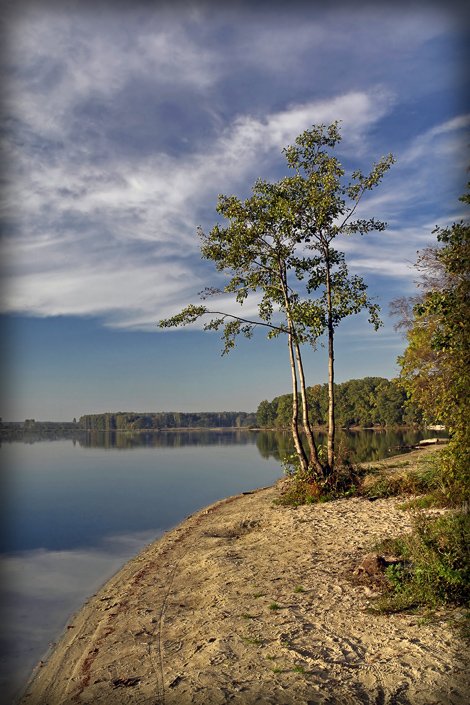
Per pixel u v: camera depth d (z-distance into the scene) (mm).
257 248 21484
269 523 16938
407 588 8859
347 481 20859
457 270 9891
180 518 22594
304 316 20594
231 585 10680
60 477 41875
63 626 10367
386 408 113062
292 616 8609
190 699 6449
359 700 6082
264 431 164125
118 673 7605
